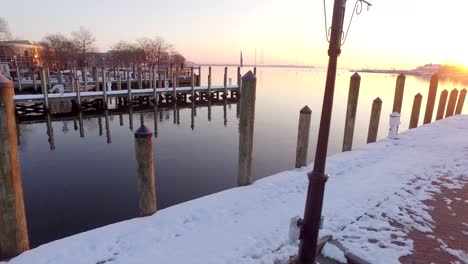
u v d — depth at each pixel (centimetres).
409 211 415
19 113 1814
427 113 1152
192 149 1253
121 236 349
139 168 390
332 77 254
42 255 313
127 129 1688
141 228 367
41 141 1375
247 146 495
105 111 1981
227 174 955
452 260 308
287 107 2508
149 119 2045
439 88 4747
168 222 381
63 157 1119
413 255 316
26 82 2461
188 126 1794
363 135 1547
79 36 5744
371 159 652
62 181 877
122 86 2808
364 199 447
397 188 491
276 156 1138
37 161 1067
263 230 362
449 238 349
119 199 765
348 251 321
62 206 723
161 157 1131
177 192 811
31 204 730
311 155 1167
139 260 307
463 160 643
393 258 309
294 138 1437
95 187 838
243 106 483
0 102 291
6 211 310
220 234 354
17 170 314
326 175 275
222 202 437
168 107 2438
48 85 2358
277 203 438
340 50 251
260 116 2069
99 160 1085
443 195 468
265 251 321
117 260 307
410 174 559
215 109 2541
